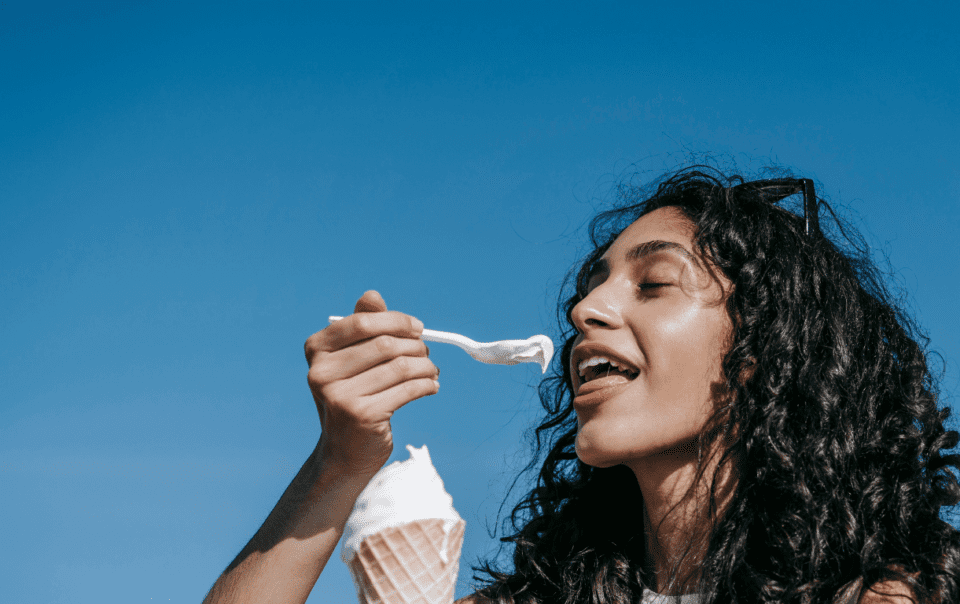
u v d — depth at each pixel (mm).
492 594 2816
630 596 2611
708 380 2490
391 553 1848
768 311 2633
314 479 2184
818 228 3002
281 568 2139
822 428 2471
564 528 2951
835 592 2186
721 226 2736
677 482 2500
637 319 2535
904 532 2334
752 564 2344
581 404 2551
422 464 1993
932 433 2654
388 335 2109
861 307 2896
